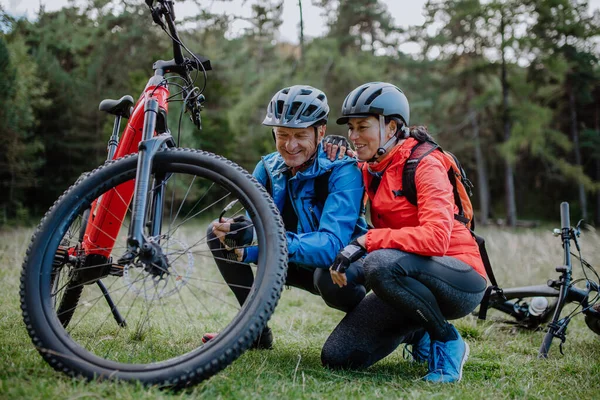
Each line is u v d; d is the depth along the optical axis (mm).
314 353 2773
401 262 2199
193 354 1796
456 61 24828
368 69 21125
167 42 22984
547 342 2953
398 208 2355
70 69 24719
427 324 2332
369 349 2424
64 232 1991
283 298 4855
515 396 2158
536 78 23594
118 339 2789
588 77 24734
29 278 1892
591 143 27000
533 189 32219
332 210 2373
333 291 2490
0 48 15195
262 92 22281
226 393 1846
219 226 2189
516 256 6090
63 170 22344
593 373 2594
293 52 24719
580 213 29594
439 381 2270
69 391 1675
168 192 17719
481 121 25500
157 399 1649
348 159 2457
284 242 1920
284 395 1889
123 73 22594
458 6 23828
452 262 2320
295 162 2432
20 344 2400
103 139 21188
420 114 24875
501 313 4184
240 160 23703
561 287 3072
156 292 1967
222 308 4219
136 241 1880
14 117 15828
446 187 2268
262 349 2783
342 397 1933
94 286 4527
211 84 22109
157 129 2404
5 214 15344
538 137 22484
